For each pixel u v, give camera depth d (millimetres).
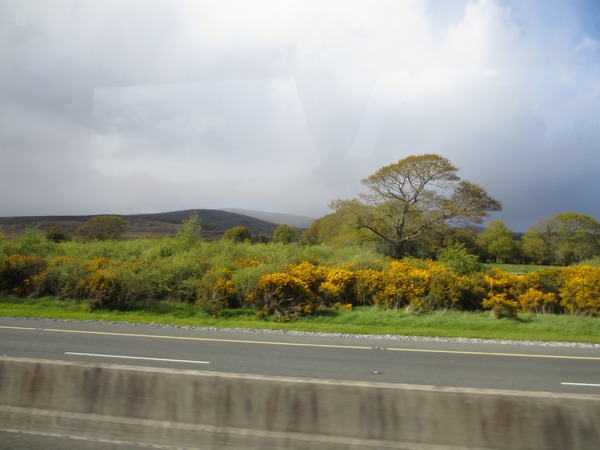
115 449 4844
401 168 42594
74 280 21234
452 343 13680
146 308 19781
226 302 19531
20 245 29234
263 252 30000
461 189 43594
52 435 5090
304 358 10977
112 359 10539
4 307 19875
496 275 22219
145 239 35688
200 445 4766
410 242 42906
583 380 9039
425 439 4422
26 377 5348
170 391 4984
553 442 4250
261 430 4699
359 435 4523
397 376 9258
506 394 4422
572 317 18188
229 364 10203
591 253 44344
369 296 20828
